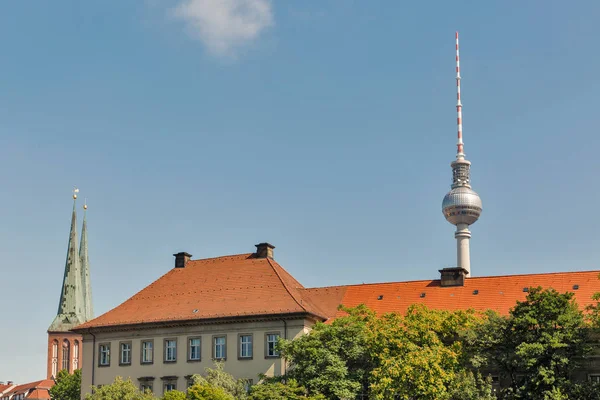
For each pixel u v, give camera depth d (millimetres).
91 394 81062
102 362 89062
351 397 68312
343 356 70688
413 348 66375
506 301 81062
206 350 83250
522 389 65125
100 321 90000
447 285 85750
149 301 90438
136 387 79812
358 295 88750
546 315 66750
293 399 66312
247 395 73562
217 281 89375
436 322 69250
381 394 64500
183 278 92438
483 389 65875
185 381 83500
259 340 80938
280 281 85812
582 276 81625
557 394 62688
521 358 65375
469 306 81688
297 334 79312
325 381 68125
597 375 70812
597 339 67375
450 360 66125
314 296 90688
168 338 85625
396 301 85812
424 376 64188
